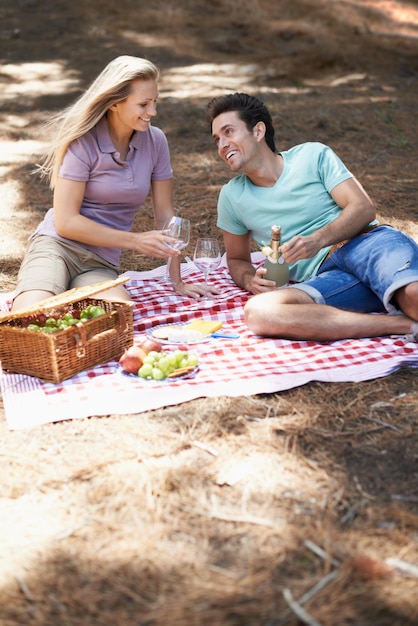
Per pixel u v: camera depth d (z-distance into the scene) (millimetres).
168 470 2639
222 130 3871
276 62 11133
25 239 5328
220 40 12266
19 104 9242
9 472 2666
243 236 4219
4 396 3160
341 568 2160
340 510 2428
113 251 4012
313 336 3586
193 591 2096
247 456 2729
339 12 14305
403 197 6008
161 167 4098
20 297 3615
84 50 11680
